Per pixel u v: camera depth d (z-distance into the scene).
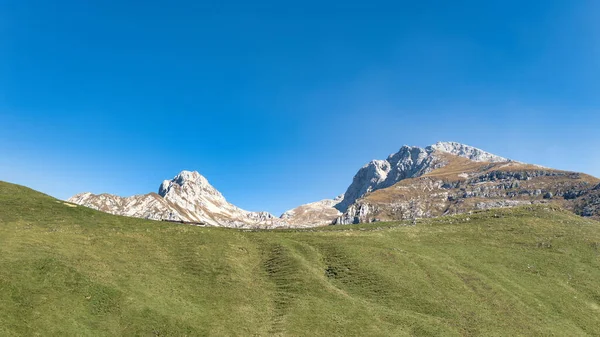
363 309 52.62
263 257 69.75
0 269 44.97
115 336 41.25
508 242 80.44
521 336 49.00
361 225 105.62
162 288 52.75
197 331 44.81
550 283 64.25
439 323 50.34
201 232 76.31
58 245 56.53
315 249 73.12
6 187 82.94
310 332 46.72
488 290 59.94
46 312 41.22
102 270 52.53
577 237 81.25
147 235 69.94
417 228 90.62
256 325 48.38
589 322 54.12
